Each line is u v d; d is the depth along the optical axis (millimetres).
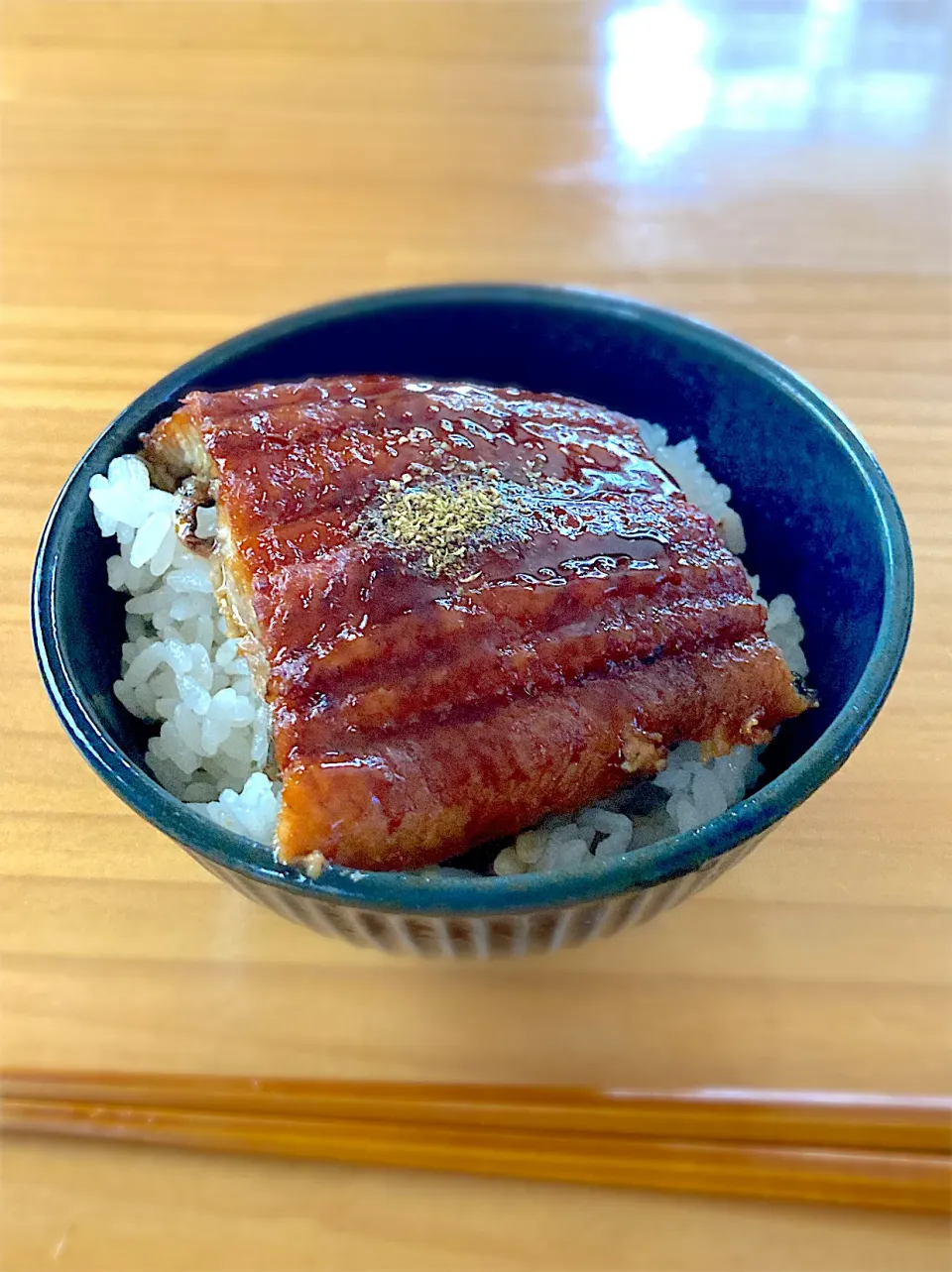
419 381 167
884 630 132
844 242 247
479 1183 123
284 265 242
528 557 138
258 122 283
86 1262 118
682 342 172
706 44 312
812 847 152
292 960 143
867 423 206
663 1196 121
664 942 144
